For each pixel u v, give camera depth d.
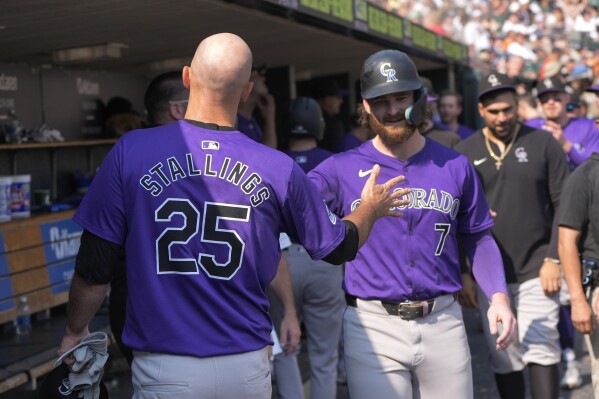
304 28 11.78
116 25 10.05
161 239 5.17
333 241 5.45
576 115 19.30
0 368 8.80
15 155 12.07
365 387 7.24
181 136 5.30
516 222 9.70
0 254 10.17
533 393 9.61
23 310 10.30
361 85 7.31
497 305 7.27
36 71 12.98
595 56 31.97
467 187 7.43
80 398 5.70
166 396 5.09
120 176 5.24
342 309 10.49
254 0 9.73
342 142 15.44
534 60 29.95
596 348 8.46
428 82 13.42
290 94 17.05
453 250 7.33
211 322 5.14
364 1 13.81
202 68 5.34
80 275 5.31
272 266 5.40
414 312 7.09
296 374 9.97
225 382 5.14
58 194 13.23
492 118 9.67
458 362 7.23
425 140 7.50
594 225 8.35
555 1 35.06
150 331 5.14
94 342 5.63
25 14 8.84
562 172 9.73
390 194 5.92
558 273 9.34
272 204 5.32
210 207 5.19
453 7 33.19
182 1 8.89
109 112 14.53
